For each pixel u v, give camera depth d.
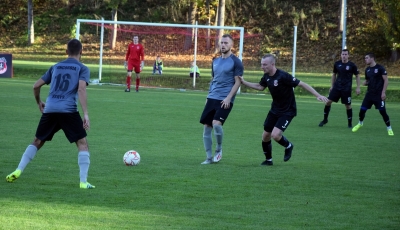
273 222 8.26
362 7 67.62
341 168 13.12
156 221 8.14
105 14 76.19
